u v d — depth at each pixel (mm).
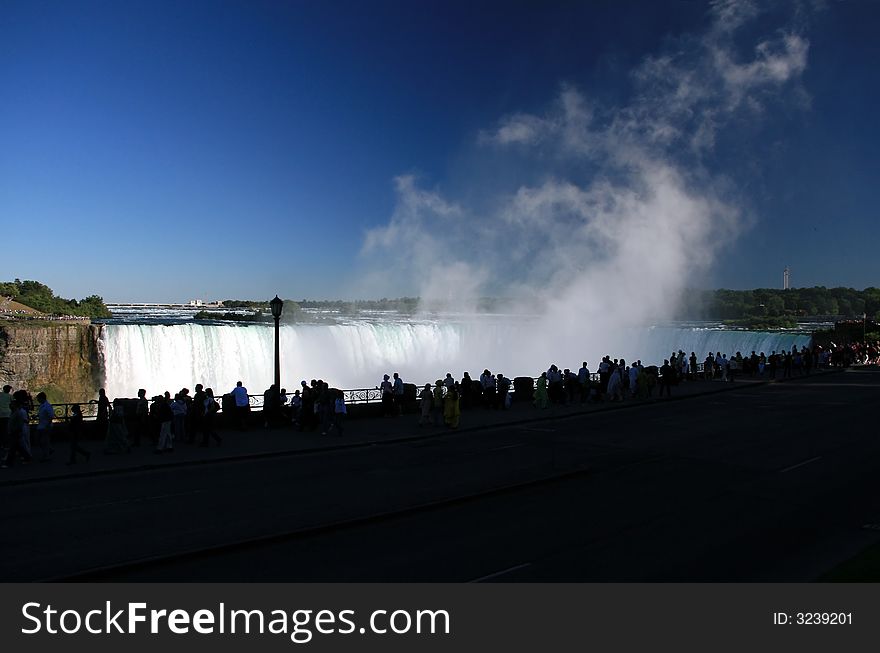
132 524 11430
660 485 14625
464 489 14039
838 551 9844
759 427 23688
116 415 18047
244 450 18844
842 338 67500
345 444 20047
